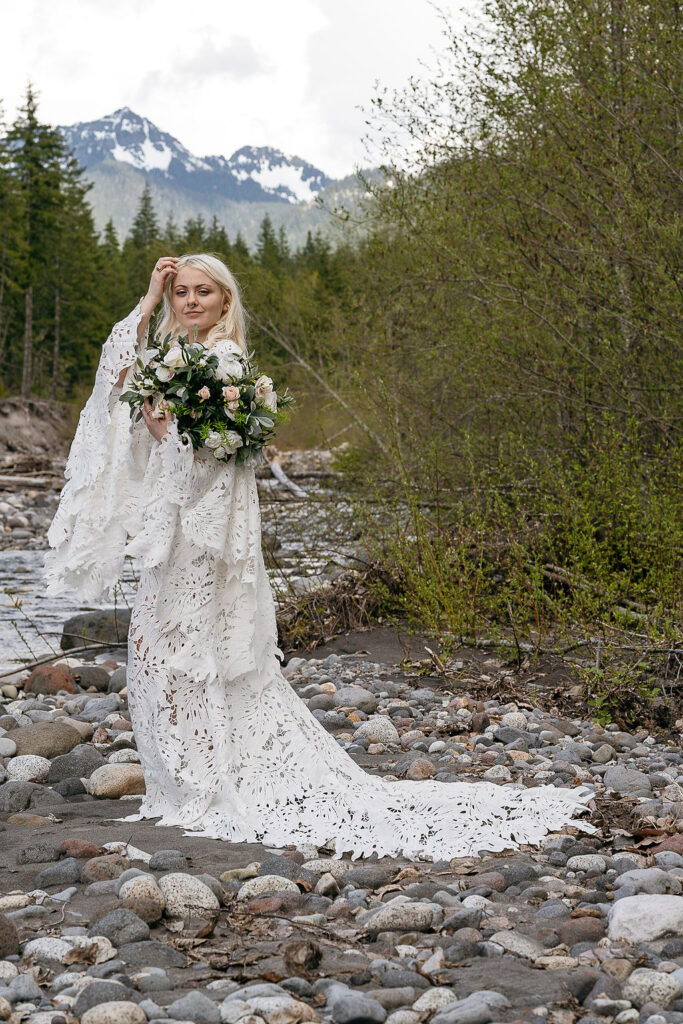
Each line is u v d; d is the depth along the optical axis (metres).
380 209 9.73
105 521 4.20
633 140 7.90
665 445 7.61
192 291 4.27
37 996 2.53
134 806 4.27
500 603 7.13
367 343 10.31
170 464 4.05
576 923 2.95
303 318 12.48
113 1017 2.35
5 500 17.22
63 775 4.75
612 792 4.39
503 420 8.86
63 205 52.25
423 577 7.38
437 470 8.06
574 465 7.37
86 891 3.23
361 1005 2.43
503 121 8.66
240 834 3.81
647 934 2.86
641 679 5.90
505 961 2.76
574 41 7.95
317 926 3.01
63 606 9.85
